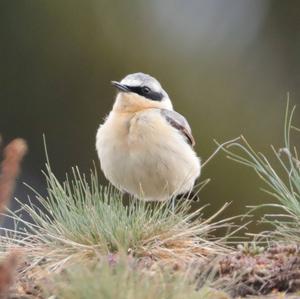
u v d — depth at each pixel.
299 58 21.86
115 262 8.52
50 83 21.19
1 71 21.17
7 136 20.86
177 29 21.64
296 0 22.88
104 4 21.58
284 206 9.45
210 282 8.05
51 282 7.84
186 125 11.07
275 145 20.28
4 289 6.21
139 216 9.62
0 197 6.24
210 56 21.41
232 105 20.72
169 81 20.91
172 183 10.86
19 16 21.42
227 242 9.61
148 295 7.12
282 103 21.11
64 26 21.39
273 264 8.68
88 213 9.59
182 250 9.42
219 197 19.55
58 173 20.39
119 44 21.31
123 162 10.71
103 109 21.00
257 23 22.02
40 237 9.60
